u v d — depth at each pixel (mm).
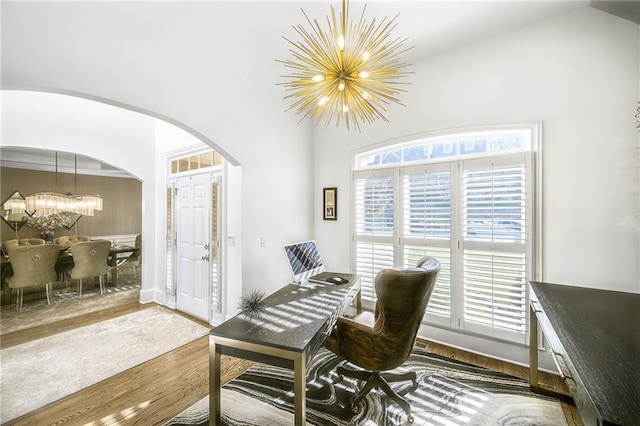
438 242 2840
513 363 2500
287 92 3375
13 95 3223
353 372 2160
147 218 4379
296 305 2064
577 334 1335
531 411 1902
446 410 1918
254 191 3111
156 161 4457
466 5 2148
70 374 2391
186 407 1992
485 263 2584
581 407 983
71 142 3623
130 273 6539
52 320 3621
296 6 2029
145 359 2646
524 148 2500
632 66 2064
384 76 1787
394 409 1938
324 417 1869
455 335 2795
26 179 5977
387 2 2066
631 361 1093
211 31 2275
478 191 2623
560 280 2309
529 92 2428
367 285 3324
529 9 2219
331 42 2443
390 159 3268
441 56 2846
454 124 2777
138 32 2127
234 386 2236
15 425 1818
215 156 3529
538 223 2377
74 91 1823
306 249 2932
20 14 1626
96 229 7008
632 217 2068
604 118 2154
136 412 1941
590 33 2195
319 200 3820
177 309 4051
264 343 1479
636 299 1831
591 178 2199
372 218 3299
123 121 4102
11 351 2789
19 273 3990
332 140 3695
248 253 3059
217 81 2713
